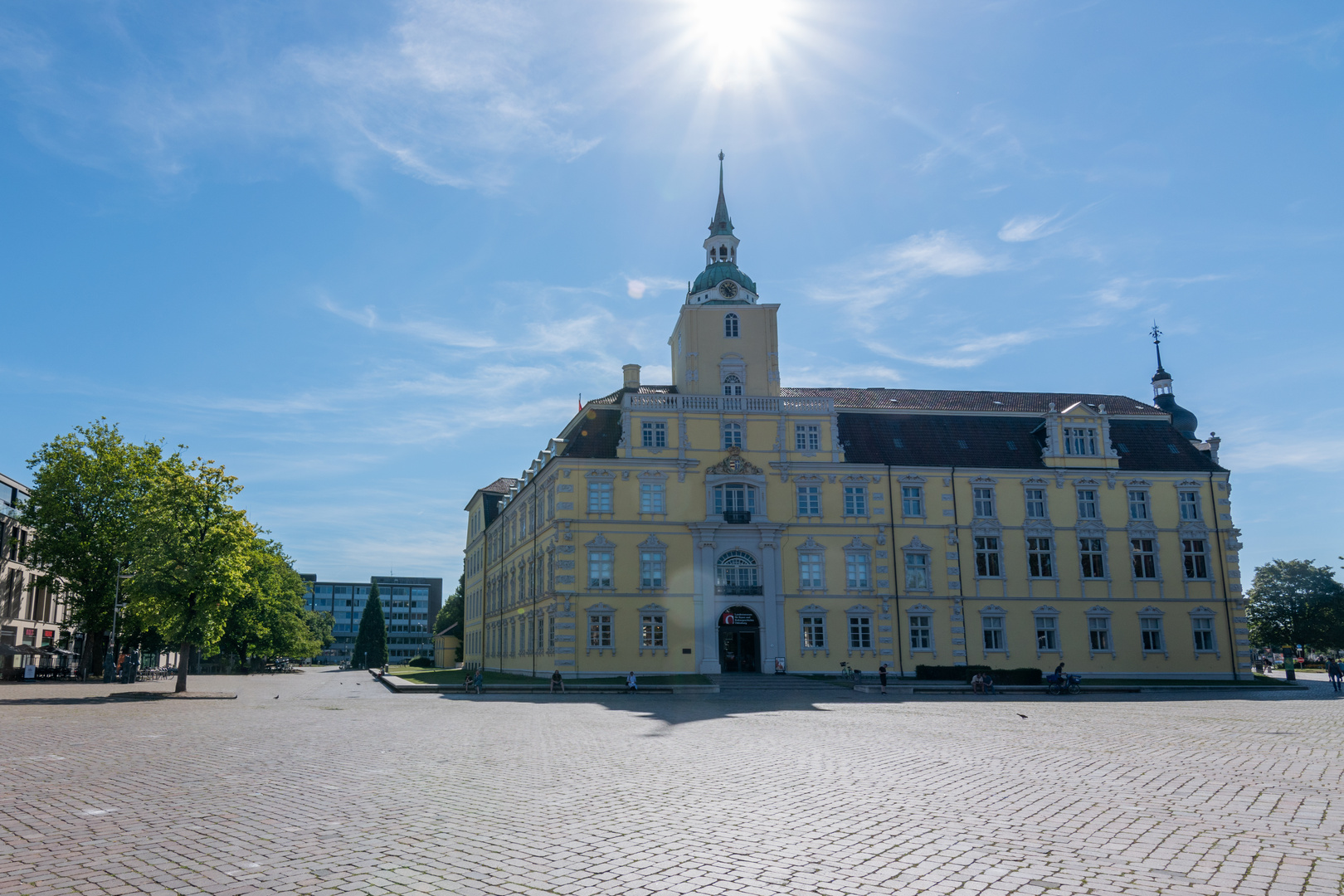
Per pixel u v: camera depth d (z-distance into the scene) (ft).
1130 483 219.61
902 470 211.61
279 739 77.46
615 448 204.74
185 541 159.33
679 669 194.49
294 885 30.58
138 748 70.13
